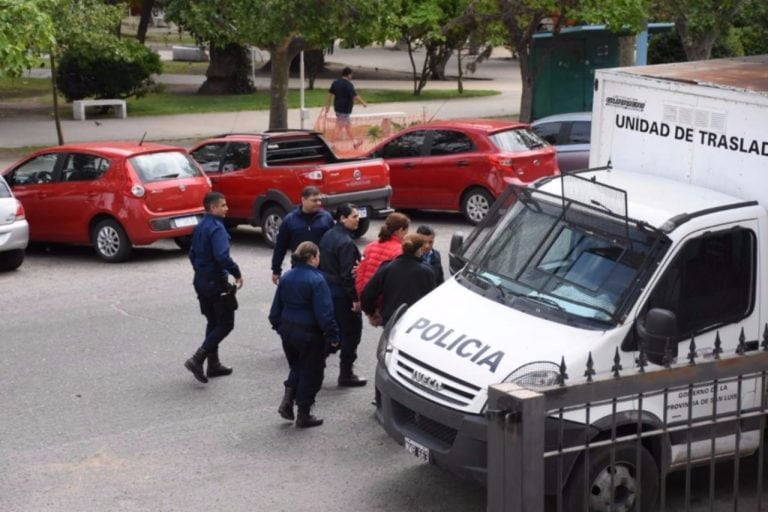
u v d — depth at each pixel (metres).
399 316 8.55
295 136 17.84
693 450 7.55
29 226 17.16
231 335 12.41
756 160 8.01
